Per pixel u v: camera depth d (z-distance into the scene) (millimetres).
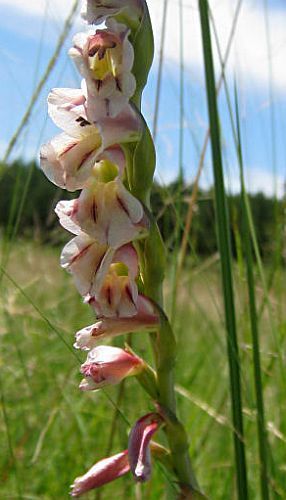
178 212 321
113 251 178
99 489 287
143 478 175
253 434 316
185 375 388
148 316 184
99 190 176
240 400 231
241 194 251
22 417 357
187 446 190
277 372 315
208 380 387
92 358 189
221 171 235
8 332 382
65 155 175
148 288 187
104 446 346
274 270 320
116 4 175
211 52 238
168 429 189
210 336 387
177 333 385
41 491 329
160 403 189
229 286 235
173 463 191
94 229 173
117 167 182
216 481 323
